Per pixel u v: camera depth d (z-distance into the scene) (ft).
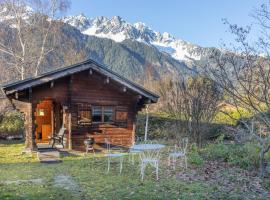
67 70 48.21
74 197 23.77
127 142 55.16
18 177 30.96
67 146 50.75
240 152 38.75
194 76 50.37
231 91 25.20
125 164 38.19
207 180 29.50
